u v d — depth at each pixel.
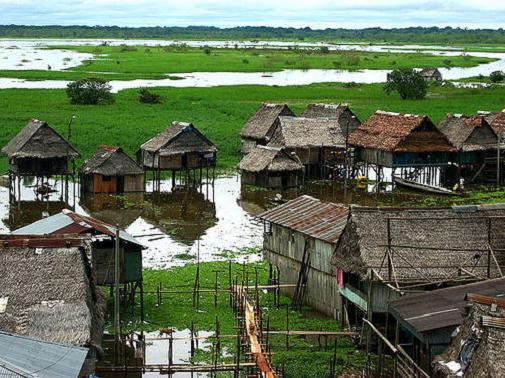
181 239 71.75
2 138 111.12
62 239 42.78
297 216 55.88
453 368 34.22
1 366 31.98
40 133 88.56
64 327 38.41
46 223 54.34
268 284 56.84
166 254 66.38
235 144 117.38
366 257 45.97
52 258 41.88
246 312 48.38
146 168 94.44
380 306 45.50
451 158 98.94
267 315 51.44
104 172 89.56
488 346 32.31
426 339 38.34
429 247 46.81
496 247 47.56
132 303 51.69
